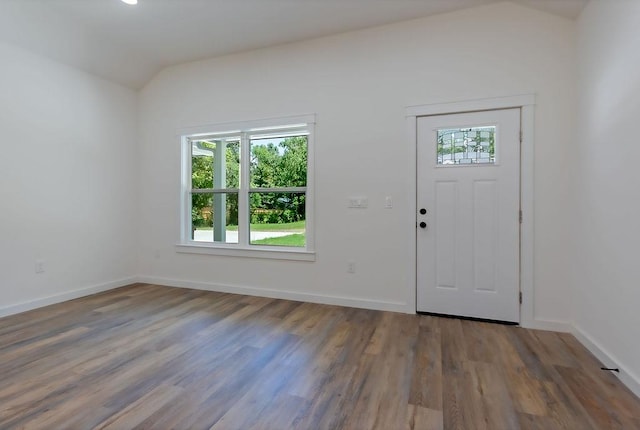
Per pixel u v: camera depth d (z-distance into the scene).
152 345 2.43
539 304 2.79
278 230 3.82
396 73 3.20
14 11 2.89
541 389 1.87
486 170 2.94
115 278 4.14
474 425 1.56
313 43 3.51
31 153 3.28
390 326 2.83
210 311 3.22
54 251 3.48
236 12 3.04
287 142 3.78
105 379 1.95
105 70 3.88
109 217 4.06
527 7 2.79
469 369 2.09
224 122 3.92
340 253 3.42
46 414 1.62
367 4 2.91
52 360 2.19
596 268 2.28
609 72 2.12
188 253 4.15
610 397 1.79
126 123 4.26
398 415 1.63
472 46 2.96
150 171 4.35
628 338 1.89
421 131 3.13
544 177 2.76
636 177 1.83
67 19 3.14
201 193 4.22
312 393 1.82
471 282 3.00
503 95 2.86
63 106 3.56
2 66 3.04
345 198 3.39
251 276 3.82
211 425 1.55
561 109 2.71
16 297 3.16
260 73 3.74
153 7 2.96
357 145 3.34
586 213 2.44
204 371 2.06
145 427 1.53
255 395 1.80
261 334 2.65
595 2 2.32
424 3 2.89
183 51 3.80
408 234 3.17
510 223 2.87
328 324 2.87
